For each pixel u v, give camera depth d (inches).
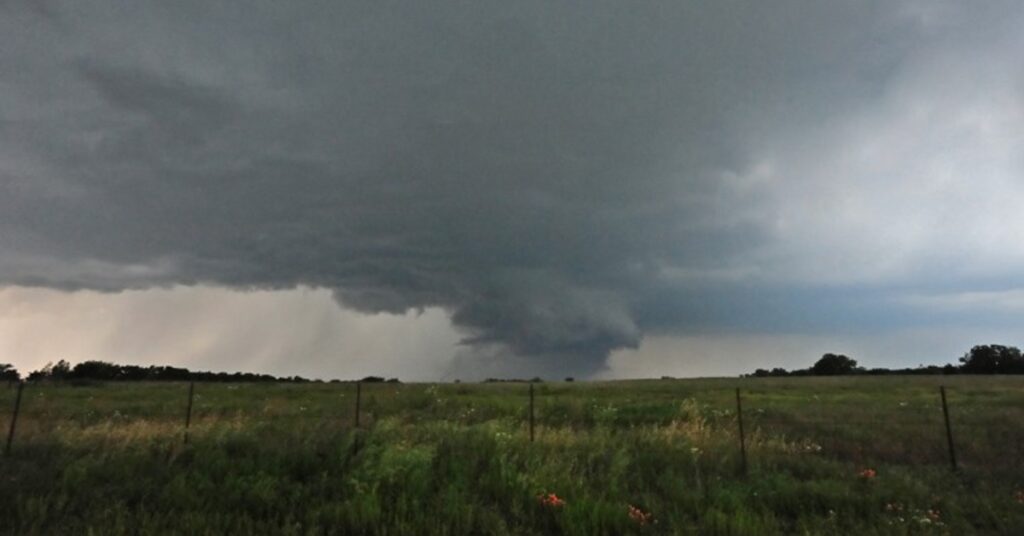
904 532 335.9
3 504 345.7
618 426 743.1
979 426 726.5
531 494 382.9
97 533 307.3
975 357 3986.2
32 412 792.3
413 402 1029.8
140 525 325.1
